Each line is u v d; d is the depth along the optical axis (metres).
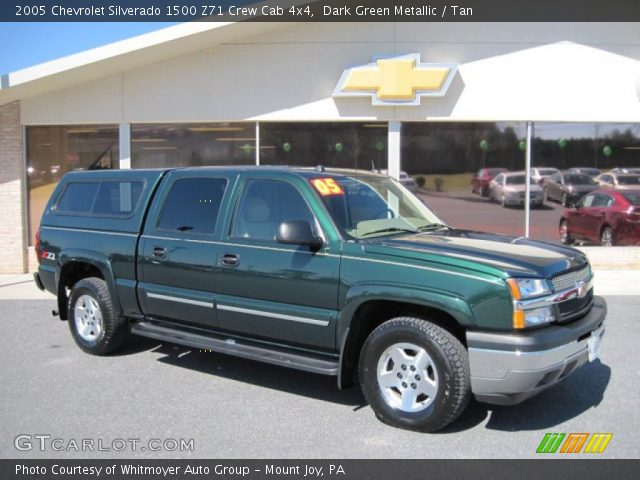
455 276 4.22
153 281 5.82
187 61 12.00
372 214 5.19
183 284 5.58
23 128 12.41
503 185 11.95
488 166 11.91
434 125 11.92
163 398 5.25
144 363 6.26
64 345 6.96
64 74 11.16
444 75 11.41
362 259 4.58
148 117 12.16
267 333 5.11
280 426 4.64
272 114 11.92
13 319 8.34
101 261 6.21
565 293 4.38
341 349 4.62
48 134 12.48
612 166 11.89
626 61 11.66
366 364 4.61
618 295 9.38
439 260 4.33
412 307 4.60
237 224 5.30
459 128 11.93
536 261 4.39
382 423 4.67
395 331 4.44
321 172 5.34
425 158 11.94
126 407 5.05
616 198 11.91
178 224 5.71
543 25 11.62
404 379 4.47
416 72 11.40
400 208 5.61
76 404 5.11
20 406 5.07
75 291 6.59
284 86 11.88
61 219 6.76
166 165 12.30
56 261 6.67
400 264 4.43
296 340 4.96
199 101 12.03
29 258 12.60
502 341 4.05
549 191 11.93
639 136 11.87
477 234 5.36
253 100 11.95
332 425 4.65
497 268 4.15
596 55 11.65
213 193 5.56
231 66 11.94
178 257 5.58
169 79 12.08
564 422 4.64
